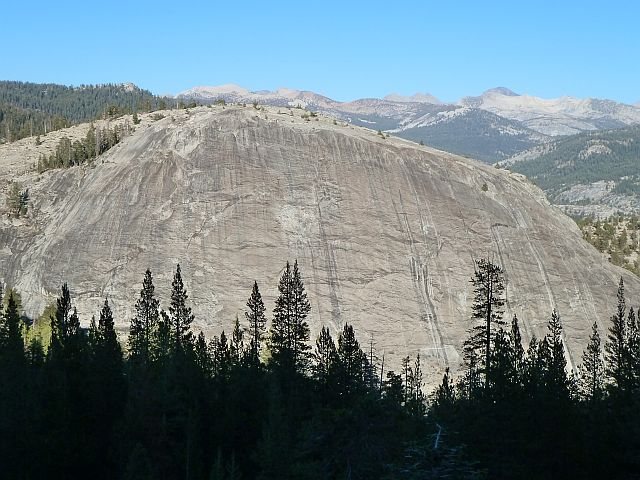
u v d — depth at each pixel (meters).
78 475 56.88
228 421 60.19
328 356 75.75
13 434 53.97
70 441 55.25
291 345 82.12
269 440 46.78
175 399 57.97
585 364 92.75
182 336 85.62
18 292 121.94
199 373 64.75
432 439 36.09
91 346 74.69
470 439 46.19
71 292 119.62
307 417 57.53
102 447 57.53
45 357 76.62
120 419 57.38
